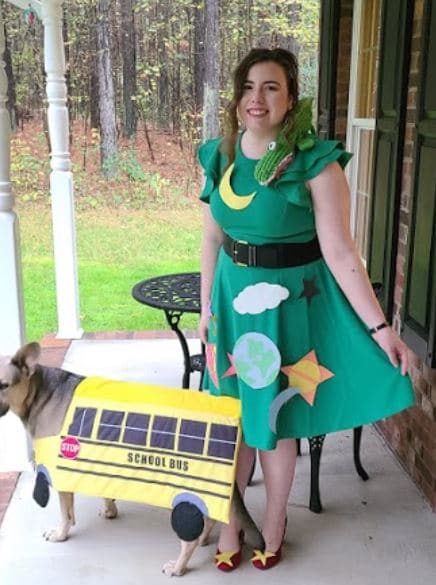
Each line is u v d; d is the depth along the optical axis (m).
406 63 2.87
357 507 2.81
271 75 2.01
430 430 2.81
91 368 4.32
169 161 11.17
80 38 10.90
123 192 10.64
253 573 2.39
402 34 2.87
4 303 2.86
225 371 2.29
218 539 2.58
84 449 2.29
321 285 2.17
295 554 2.49
